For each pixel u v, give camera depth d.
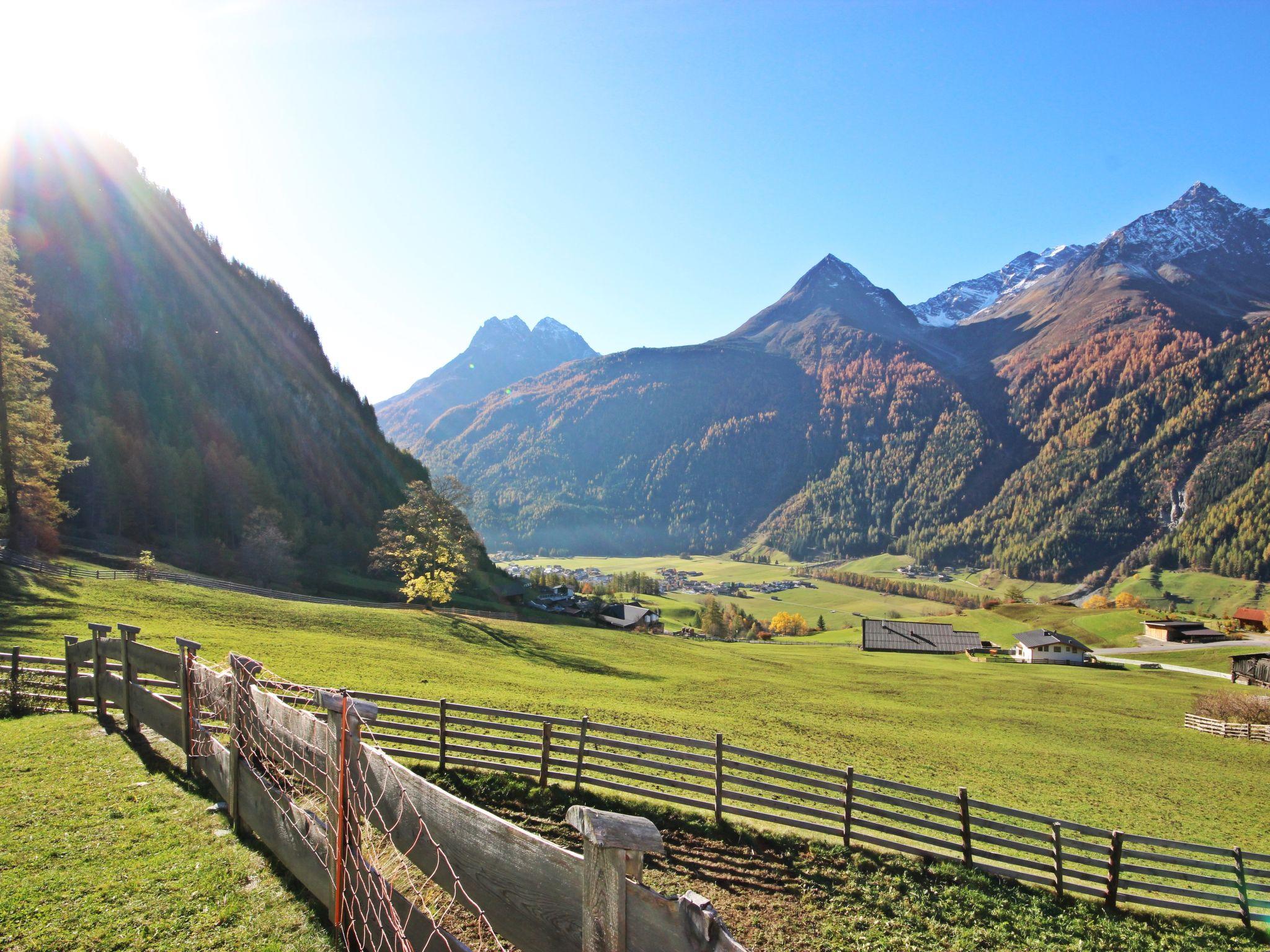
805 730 37.03
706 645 100.25
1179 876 16.39
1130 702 68.00
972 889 15.58
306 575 97.38
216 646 33.84
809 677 72.69
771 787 17.20
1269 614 153.25
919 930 13.77
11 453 50.09
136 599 45.94
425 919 5.38
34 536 57.66
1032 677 88.44
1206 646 123.69
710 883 14.70
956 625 150.25
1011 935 14.13
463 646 54.97
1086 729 50.75
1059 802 27.62
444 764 18.08
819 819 19.23
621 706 35.62
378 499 157.88
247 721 8.80
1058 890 16.31
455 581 82.31
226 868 8.01
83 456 97.50
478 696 30.75
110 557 70.69
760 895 14.40
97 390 124.00
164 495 98.81
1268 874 16.34
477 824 4.87
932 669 93.25
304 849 7.26
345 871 6.32
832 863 15.88
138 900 7.33
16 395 50.59
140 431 122.62
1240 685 83.81
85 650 14.76
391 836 5.86
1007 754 37.31
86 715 14.37
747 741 30.52
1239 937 15.48
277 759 7.99
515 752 20.86
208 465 111.81
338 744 6.52
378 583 103.94
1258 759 43.69
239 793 8.93
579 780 17.83
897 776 28.23
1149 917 15.92
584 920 3.89
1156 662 110.31
